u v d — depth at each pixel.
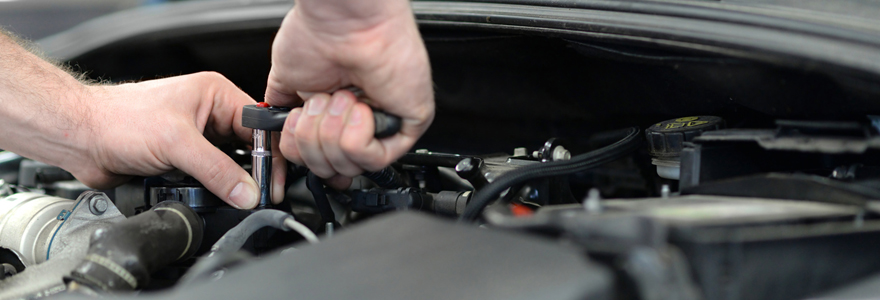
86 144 0.92
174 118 0.88
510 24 0.90
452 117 1.34
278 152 0.94
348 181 0.98
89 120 0.90
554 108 1.17
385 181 0.89
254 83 1.47
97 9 2.14
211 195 0.86
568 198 0.89
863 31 0.61
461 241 0.41
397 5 0.59
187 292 0.39
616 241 0.40
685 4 0.74
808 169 0.75
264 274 0.39
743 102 0.75
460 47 1.09
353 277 0.38
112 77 1.55
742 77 0.69
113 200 1.16
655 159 0.80
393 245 0.41
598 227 0.41
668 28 0.71
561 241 0.42
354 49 0.60
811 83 0.63
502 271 0.36
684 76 0.79
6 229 0.83
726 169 0.67
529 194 0.86
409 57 0.62
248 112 0.85
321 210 0.90
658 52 0.76
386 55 0.60
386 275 0.37
